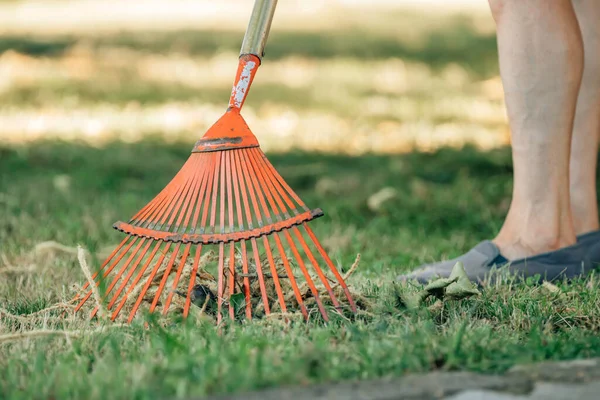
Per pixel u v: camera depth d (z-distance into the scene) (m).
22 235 4.88
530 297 3.41
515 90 3.78
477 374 2.44
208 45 15.98
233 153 3.20
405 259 4.44
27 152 7.91
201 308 3.13
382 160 7.93
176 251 3.13
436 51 15.73
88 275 3.17
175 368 2.38
